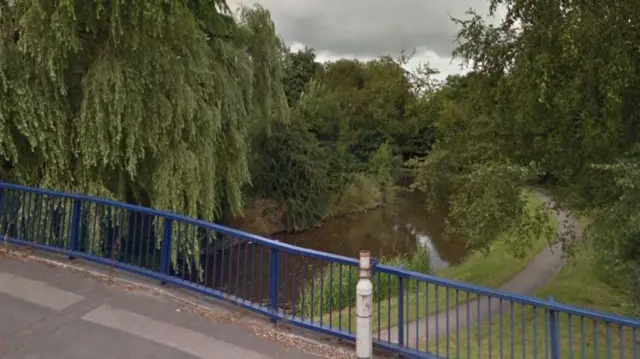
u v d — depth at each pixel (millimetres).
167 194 8766
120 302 4738
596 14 6586
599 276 10086
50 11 7645
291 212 21938
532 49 7105
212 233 7977
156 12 7906
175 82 8797
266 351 4016
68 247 5891
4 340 3908
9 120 7695
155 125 8617
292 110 25328
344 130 30453
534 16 7023
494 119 8562
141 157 8562
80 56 8422
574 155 8164
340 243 21109
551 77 7188
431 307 8305
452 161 9586
